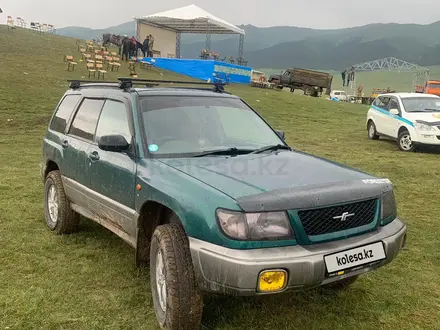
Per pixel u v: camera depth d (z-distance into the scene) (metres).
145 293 3.94
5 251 4.83
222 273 2.83
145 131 3.96
